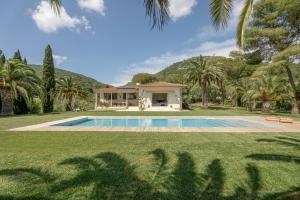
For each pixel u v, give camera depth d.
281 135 9.44
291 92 24.58
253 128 11.47
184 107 35.38
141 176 4.69
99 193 3.90
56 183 4.33
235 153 6.48
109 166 5.31
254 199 3.68
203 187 4.15
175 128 11.48
